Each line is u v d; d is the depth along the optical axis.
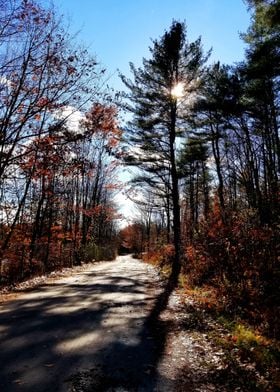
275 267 13.77
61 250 33.25
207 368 6.70
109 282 20.16
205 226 20.14
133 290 16.80
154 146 24.42
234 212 18.70
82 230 40.59
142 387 5.80
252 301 12.59
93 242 48.84
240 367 6.72
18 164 14.98
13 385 5.73
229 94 25.02
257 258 14.57
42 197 25.25
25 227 25.78
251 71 16.53
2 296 14.53
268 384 6.00
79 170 15.82
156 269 31.03
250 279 14.04
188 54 23.45
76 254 37.38
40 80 13.97
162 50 23.25
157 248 46.53
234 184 40.78
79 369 6.46
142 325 9.88
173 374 6.39
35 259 27.50
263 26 14.00
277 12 11.70
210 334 8.98
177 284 19.09
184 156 27.38
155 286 18.73
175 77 23.56
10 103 13.93
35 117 14.45
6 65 13.44
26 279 22.16
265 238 14.91
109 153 21.52
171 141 24.08
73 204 36.09
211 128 31.45
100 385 5.81
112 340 8.30
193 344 8.19
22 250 24.69
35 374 6.18
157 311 11.85
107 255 56.94
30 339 8.23
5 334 8.62
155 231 71.25
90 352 7.41
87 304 12.80
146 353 7.48
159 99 23.77
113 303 13.09
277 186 18.11
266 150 32.94
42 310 11.56
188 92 23.88
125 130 23.89
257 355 7.29
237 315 11.55
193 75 23.47
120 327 9.57
